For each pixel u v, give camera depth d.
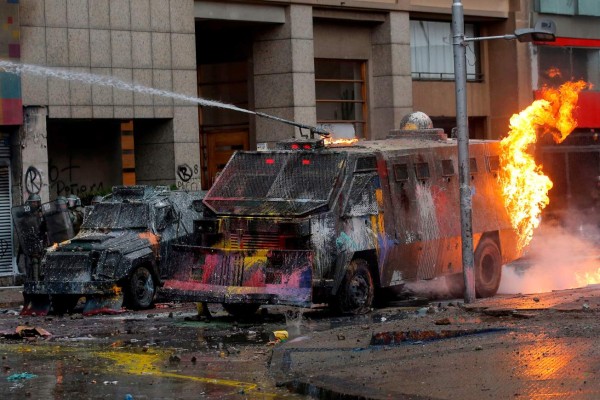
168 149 32.91
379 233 21.72
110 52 31.28
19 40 29.34
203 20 34.12
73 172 32.25
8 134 30.02
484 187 24.77
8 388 13.66
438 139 24.56
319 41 37.28
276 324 20.27
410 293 25.05
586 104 45.34
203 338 18.36
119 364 15.57
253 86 36.16
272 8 35.16
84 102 30.72
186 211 25.38
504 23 43.19
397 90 38.69
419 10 39.50
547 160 43.91
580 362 12.71
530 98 43.41
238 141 36.88
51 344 17.94
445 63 41.88
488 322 16.92
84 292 22.73
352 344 15.91
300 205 20.73
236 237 20.83
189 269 20.92
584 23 45.72
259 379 14.08
